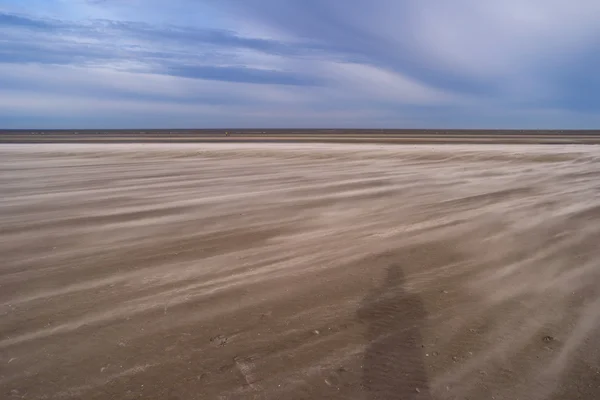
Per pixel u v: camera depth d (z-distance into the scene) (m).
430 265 6.43
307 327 4.55
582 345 4.10
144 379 3.65
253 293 5.45
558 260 6.57
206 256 6.97
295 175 17.16
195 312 4.91
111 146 34.84
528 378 3.61
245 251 7.22
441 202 11.30
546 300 5.14
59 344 4.22
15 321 4.71
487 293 5.37
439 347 4.12
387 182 15.03
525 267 6.29
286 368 3.80
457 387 3.51
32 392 3.48
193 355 4.02
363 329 4.50
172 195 12.83
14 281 5.91
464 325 4.55
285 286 5.68
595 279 5.77
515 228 8.53
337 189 13.60
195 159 24.22
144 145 36.50
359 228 8.66
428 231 8.36
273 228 8.73
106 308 5.03
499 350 4.04
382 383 3.58
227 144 38.06
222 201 11.77
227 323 4.65
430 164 20.75
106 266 6.52
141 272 6.24
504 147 30.61
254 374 3.72
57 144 39.91
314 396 3.42
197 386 3.55
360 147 31.47
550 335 4.30
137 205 11.34
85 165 21.62
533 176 16.36
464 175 16.78
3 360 3.94
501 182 14.88
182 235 8.27
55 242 7.85
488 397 3.38
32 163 22.64
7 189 14.29
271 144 37.69
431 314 4.82
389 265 6.45
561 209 10.29
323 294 5.40
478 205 10.86
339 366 3.83
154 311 4.95
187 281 5.88
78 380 3.64
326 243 7.64
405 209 10.46
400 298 5.26
